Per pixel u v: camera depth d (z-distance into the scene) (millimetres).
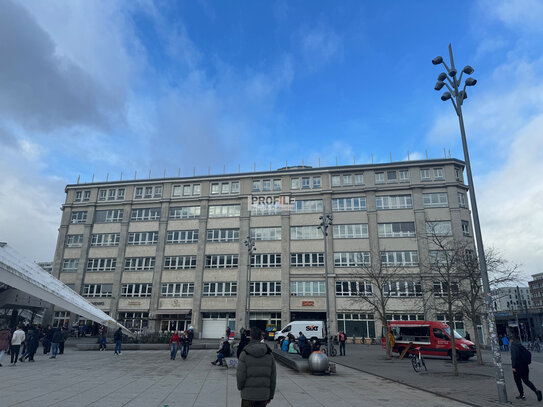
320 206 46094
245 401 5066
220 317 44781
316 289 43000
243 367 5102
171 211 50031
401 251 42625
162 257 47906
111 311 46812
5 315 37438
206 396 9805
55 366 16094
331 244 44219
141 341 30594
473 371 16734
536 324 66188
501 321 73625
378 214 44375
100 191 53344
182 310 45094
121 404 8523
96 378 12727
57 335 20094
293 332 33250
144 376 13555
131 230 50312
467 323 38406
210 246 47281
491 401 9680
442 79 13656
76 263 50656
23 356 18047
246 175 49406
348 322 41312
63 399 8938
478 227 11789
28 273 28266
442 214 42906
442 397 10273
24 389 10219
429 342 23406
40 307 37219
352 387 11852
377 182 45844
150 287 47250
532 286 104250
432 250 41562
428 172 44875
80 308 31016
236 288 45031
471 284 21031
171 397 9578
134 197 52062
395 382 13188
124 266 48812
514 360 10055
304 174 48000
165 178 51406
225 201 48969
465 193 44281
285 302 42844
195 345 29156
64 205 53219
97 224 51656
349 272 42812
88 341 35062
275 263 44875
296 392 10820
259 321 43500
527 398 10172
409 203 44125
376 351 29719
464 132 12773
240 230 46812
